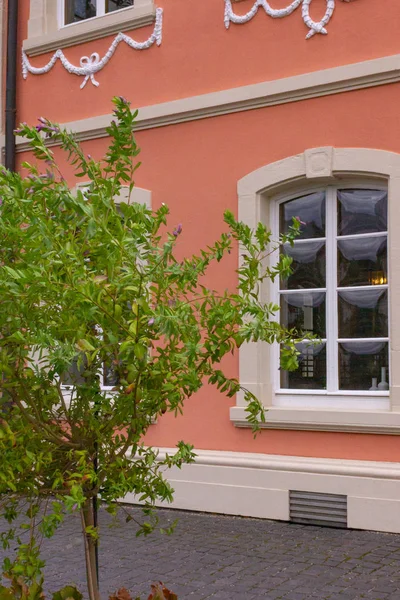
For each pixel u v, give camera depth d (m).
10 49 9.84
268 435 7.61
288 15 7.75
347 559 6.02
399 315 6.92
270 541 6.64
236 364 7.82
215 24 8.25
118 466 3.61
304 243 7.73
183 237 8.31
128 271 3.27
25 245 3.33
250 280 3.75
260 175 7.80
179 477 7.94
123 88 8.94
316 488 7.16
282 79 7.69
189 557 6.20
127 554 6.32
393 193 7.03
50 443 3.61
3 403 3.52
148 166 8.60
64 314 3.22
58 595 3.37
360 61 7.30
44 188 3.51
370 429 7.01
